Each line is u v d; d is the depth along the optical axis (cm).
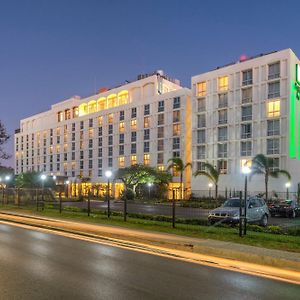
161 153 7062
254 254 994
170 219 2022
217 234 1409
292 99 5366
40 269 855
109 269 869
